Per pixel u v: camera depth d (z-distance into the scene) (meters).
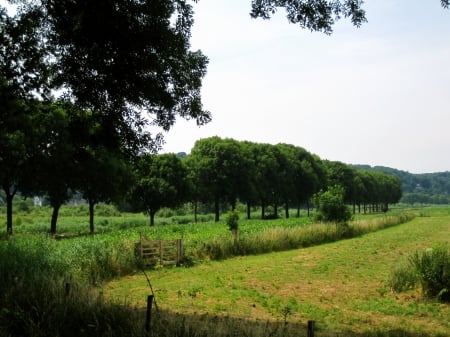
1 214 82.88
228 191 69.19
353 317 12.87
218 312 13.31
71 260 18.94
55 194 38.66
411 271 16.75
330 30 8.91
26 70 10.20
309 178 89.88
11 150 31.36
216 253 26.27
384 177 157.00
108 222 62.41
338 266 23.03
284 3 8.68
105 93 9.73
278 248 30.83
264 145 84.25
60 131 33.84
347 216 41.75
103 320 8.21
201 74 10.65
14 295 9.60
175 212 95.50
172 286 17.69
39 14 9.70
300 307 14.09
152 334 7.42
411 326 11.88
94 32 8.27
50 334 7.81
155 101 9.99
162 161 59.06
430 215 92.69
